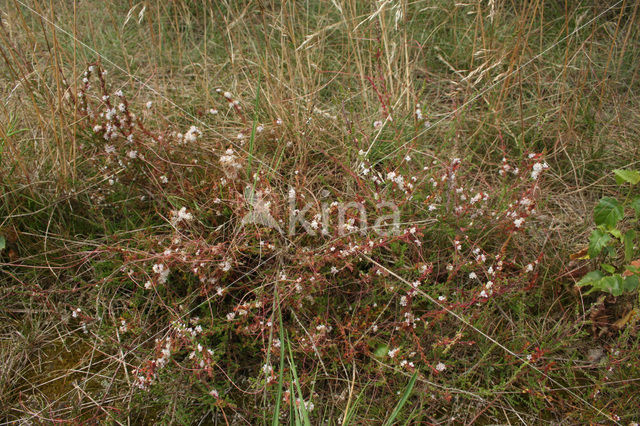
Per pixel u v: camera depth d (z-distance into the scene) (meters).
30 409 2.04
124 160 2.47
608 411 1.97
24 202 2.59
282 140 2.81
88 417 2.04
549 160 3.08
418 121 2.62
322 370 2.15
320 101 3.38
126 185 2.60
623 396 2.00
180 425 2.02
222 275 2.22
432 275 2.42
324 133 2.94
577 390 2.11
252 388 2.12
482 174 2.90
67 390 2.13
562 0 4.03
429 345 2.18
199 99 3.28
